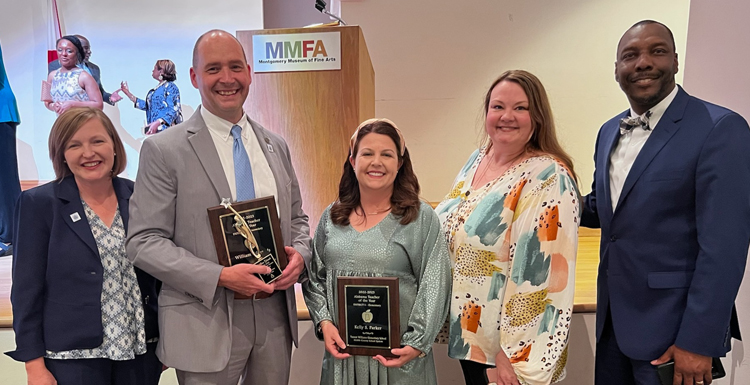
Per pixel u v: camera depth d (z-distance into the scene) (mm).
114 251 1479
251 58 2199
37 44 4520
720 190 1279
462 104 4023
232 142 1485
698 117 1375
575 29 3852
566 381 2100
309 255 1561
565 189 1396
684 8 3746
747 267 1778
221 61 1397
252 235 1387
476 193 1611
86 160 1427
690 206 1361
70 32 4551
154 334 1559
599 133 1716
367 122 1499
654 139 1426
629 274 1456
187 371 1402
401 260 1449
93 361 1473
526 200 1425
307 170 2260
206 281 1326
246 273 1342
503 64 3949
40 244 1424
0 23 4465
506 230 1468
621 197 1471
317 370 2094
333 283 1483
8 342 2018
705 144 1321
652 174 1401
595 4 3807
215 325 1398
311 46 2164
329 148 2234
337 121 2213
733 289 1265
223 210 1359
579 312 2070
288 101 2215
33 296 1411
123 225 1516
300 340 2088
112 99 4422
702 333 1271
